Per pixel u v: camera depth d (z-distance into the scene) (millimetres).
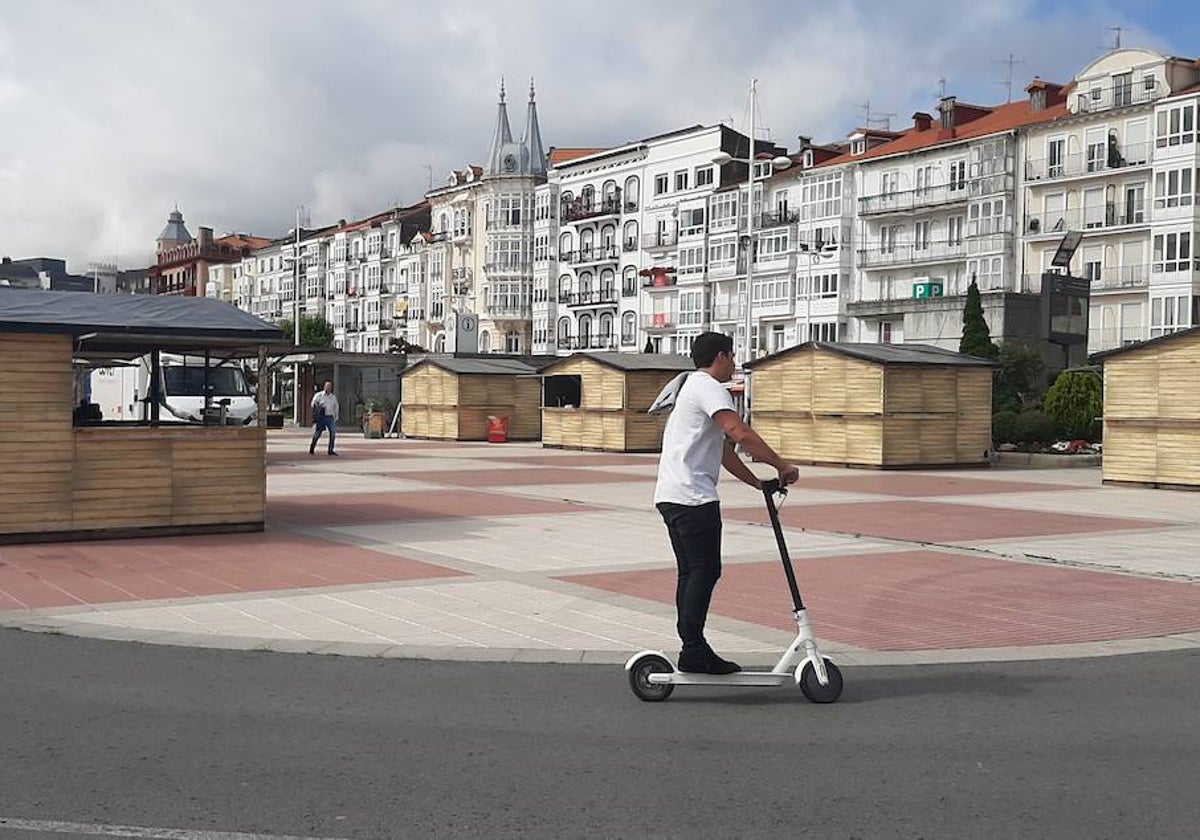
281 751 5496
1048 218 60281
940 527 15141
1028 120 63562
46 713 6145
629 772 5215
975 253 63031
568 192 88875
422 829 4484
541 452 33594
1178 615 9172
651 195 81688
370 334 108938
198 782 5035
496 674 7059
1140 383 22203
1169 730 5984
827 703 6477
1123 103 58562
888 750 5598
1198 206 54375
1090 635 8414
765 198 73938
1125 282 57250
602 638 8062
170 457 13227
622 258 83875
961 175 63844
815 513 16875
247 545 12641
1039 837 4453
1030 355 45812
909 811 4730
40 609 8984
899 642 8125
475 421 40062
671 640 8008
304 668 7172
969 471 27062
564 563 11516
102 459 12867
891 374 26500
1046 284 33562
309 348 22062
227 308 13906
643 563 11523
